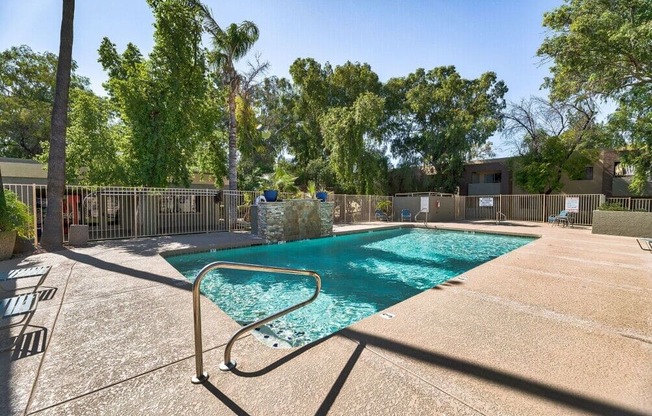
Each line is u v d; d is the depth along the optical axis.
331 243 10.76
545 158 17.55
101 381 2.04
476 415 1.68
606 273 5.00
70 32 8.14
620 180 18.02
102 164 11.82
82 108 11.79
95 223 12.06
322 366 2.18
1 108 18.41
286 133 26.11
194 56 12.54
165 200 12.22
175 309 3.38
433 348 2.44
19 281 4.53
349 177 18.91
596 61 9.93
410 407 1.75
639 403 1.78
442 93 21.30
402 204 18.94
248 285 5.88
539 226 14.66
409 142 23.94
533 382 1.99
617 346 2.50
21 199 9.22
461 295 3.81
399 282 6.18
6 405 1.80
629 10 9.29
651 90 10.97
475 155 23.16
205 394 1.88
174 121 11.98
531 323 2.95
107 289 4.14
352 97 23.14
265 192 10.66
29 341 2.62
